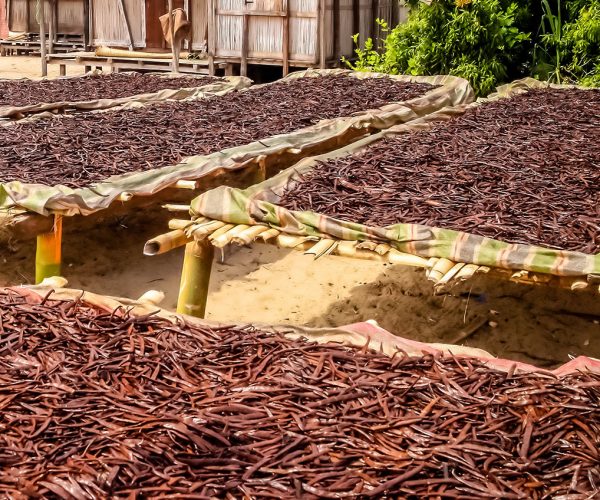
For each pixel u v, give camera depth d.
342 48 13.40
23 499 2.46
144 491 2.50
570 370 3.34
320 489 2.52
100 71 12.61
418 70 11.25
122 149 6.76
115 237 7.20
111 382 3.12
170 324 3.63
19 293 3.91
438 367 3.27
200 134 7.40
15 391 3.02
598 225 4.86
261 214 5.02
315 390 3.06
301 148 7.17
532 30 12.01
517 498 2.48
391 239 4.70
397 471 2.61
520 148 6.82
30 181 5.67
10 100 9.11
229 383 3.13
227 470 2.60
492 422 2.85
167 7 14.12
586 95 9.62
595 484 2.57
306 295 6.37
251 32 12.88
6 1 17.72
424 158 6.46
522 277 4.43
